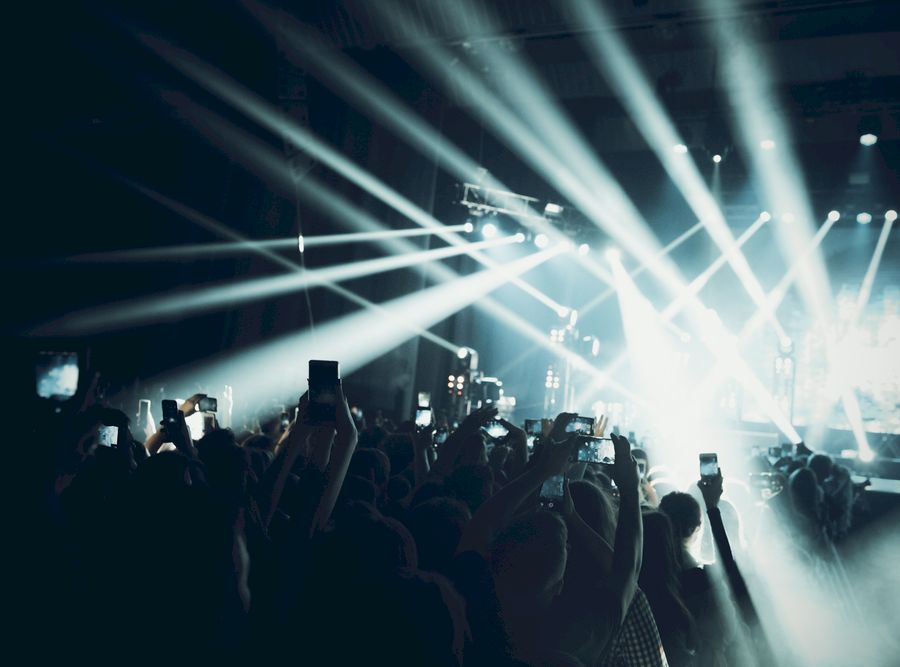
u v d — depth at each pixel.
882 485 14.62
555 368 23.62
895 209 21.48
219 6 12.27
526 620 2.43
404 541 2.21
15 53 11.43
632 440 14.02
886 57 18.47
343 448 2.65
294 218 15.03
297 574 2.31
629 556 2.80
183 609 2.46
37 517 3.06
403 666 1.89
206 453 3.28
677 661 3.54
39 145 13.00
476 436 4.38
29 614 2.91
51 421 3.30
